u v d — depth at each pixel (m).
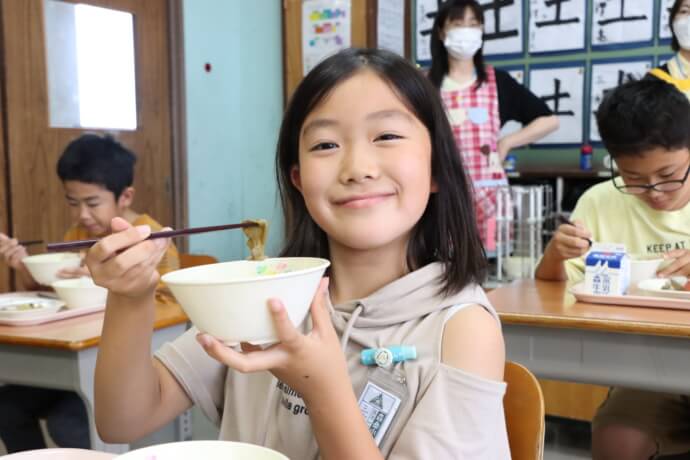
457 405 0.79
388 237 0.85
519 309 1.51
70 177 2.24
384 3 3.79
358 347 0.90
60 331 1.56
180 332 1.74
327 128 0.87
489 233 2.79
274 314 0.60
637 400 1.57
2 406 1.94
